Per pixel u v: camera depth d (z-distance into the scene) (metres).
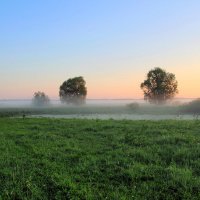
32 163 11.72
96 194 8.52
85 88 102.75
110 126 21.20
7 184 9.38
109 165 11.16
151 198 8.23
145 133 17.50
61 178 9.75
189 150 12.61
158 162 11.41
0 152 13.69
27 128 22.09
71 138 17.03
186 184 8.95
